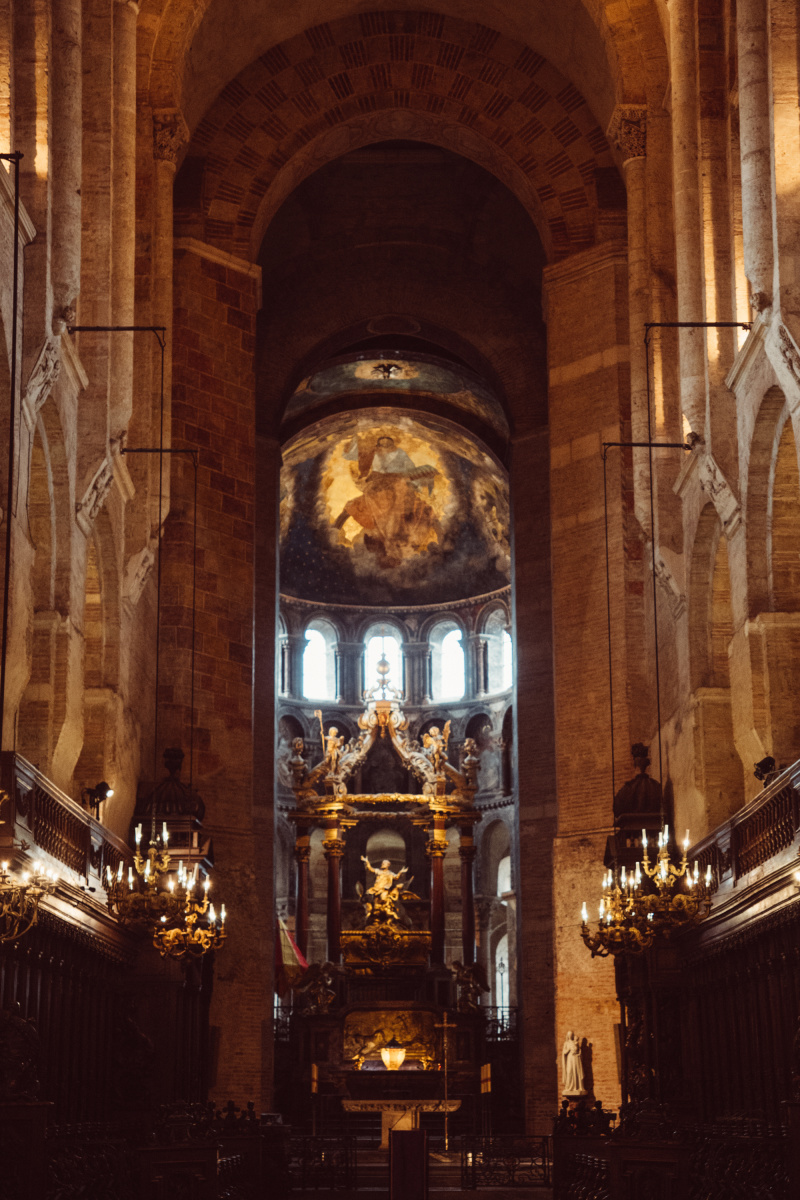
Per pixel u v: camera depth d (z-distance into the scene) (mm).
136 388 23594
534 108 30016
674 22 22078
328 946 41000
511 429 35312
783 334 16047
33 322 15695
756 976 17719
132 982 21734
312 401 41156
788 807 16062
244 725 27547
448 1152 27609
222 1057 25594
